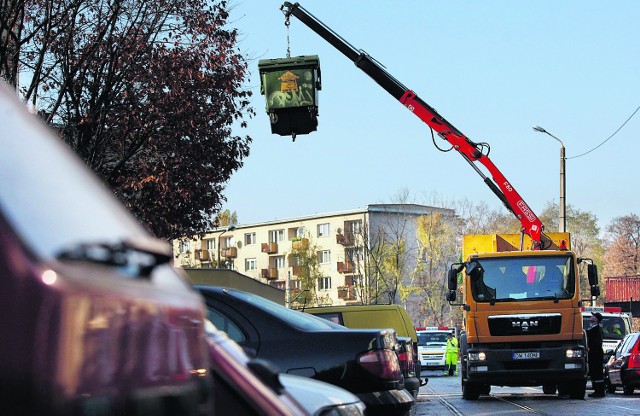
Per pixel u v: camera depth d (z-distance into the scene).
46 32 18.12
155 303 2.29
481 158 25.33
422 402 23.58
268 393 3.73
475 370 23.45
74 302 1.88
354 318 22.67
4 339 1.81
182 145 21.61
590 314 40.16
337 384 8.89
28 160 2.17
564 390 26.38
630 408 20.00
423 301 110.69
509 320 23.27
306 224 135.75
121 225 2.39
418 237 111.12
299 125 19.67
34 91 18.38
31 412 1.78
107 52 20.03
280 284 138.25
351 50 24.83
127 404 2.07
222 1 21.50
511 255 23.64
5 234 1.86
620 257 126.50
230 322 9.05
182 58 20.83
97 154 20.59
